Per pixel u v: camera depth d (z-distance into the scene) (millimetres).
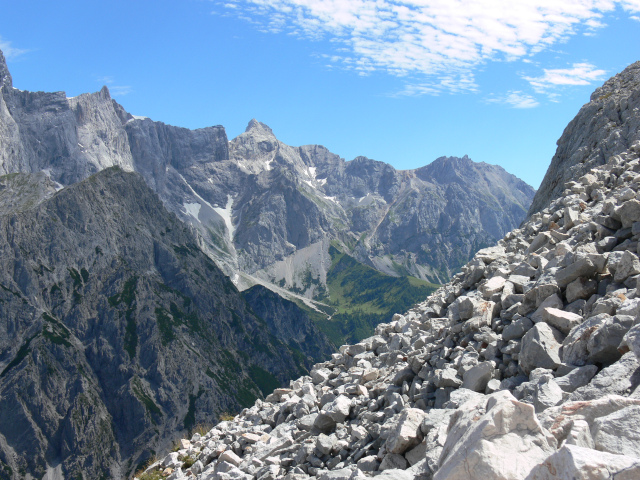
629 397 8945
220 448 22656
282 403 25016
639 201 18719
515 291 19672
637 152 36562
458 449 8172
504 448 7801
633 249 17234
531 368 13469
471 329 17453
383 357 23250
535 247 26000
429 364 17531
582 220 25391
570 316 14422
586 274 15906
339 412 17938
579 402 9000
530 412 8156
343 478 13211
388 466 12492
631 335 10914
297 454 16953
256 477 17344
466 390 13703
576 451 6711
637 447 7434
